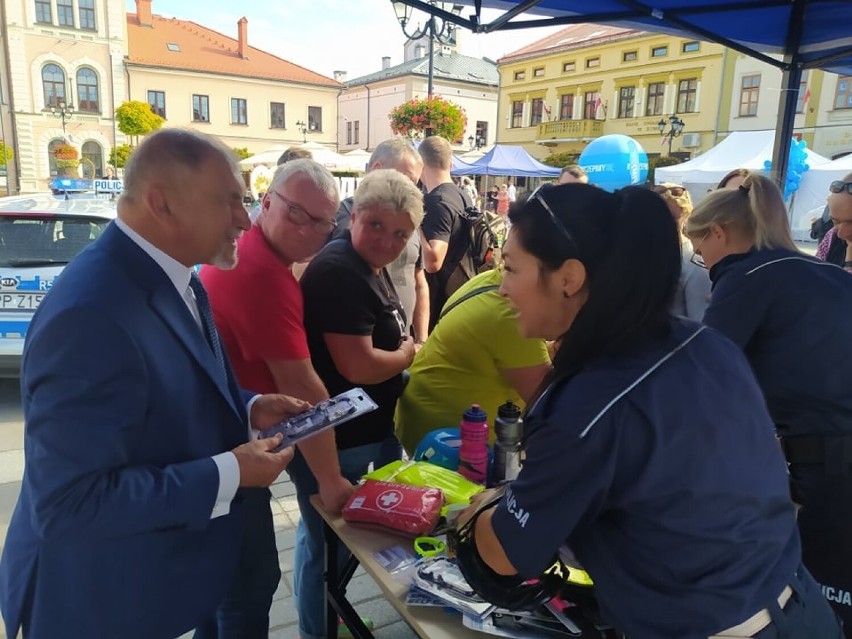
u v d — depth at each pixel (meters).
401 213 1.86
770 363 1.75
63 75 33.28
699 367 0.99
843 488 1.66
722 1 3.13
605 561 1.00
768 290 1.75
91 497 1.11
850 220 2.53
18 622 1.26
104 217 4.54
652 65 28.20
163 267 1.27
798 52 3.44
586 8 3.07
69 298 1.12
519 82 34.25
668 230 0.98
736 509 0.95
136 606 1.29
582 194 1.02
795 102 3.55
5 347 4.28
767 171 12.65
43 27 32.38
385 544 1.54
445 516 1.57
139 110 25.55
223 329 1.76
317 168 1.73
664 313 1.00
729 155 13.66
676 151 27.80
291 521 3.13
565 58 31.64
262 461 1.32
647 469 0.91
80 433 1.09
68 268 1.22
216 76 36.88
